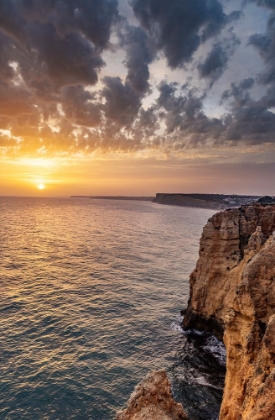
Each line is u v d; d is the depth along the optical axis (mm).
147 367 37875
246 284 21828
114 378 35219
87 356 38875
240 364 21422
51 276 70500
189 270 81250
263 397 12133
